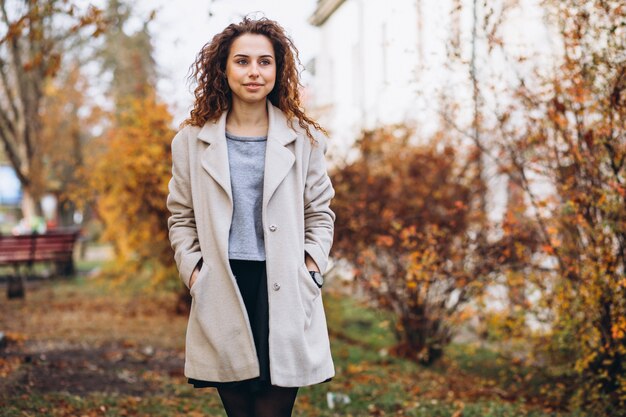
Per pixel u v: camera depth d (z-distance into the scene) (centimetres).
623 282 472
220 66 288
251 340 271
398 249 704
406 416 516
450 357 729
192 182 284
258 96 283
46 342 767
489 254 624
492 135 627
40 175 1769
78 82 1909
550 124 534
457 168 812
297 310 274
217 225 273
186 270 279
